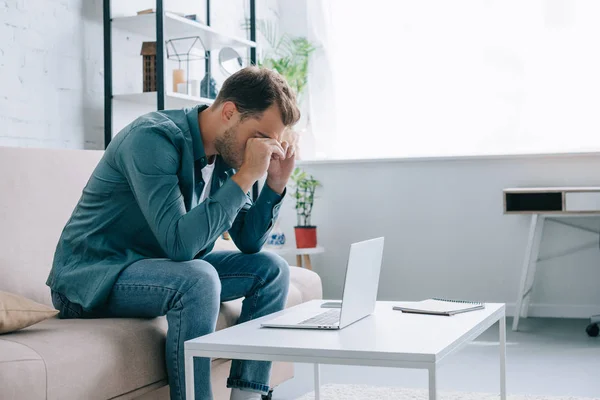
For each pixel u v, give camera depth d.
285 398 2.63
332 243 4.48
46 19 3.07
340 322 1.58
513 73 4.29
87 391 1.52
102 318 1.83
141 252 1.89
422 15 4.46
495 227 4.17
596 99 4.16
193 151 1.85
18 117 2.94
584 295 4.07
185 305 1.70
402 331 1.55
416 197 4.31
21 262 2.07
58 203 2.24
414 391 2.64
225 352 1.46
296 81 4.49
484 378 2.86
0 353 1.41
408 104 4.52
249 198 2.14
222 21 4.43
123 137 1.81
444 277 4.27
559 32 4.20
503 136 4.32
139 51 3.62
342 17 4.62
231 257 2.07
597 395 2.58
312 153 4.69
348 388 2.71
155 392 1.84
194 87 3.65
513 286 4.15
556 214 3.68
